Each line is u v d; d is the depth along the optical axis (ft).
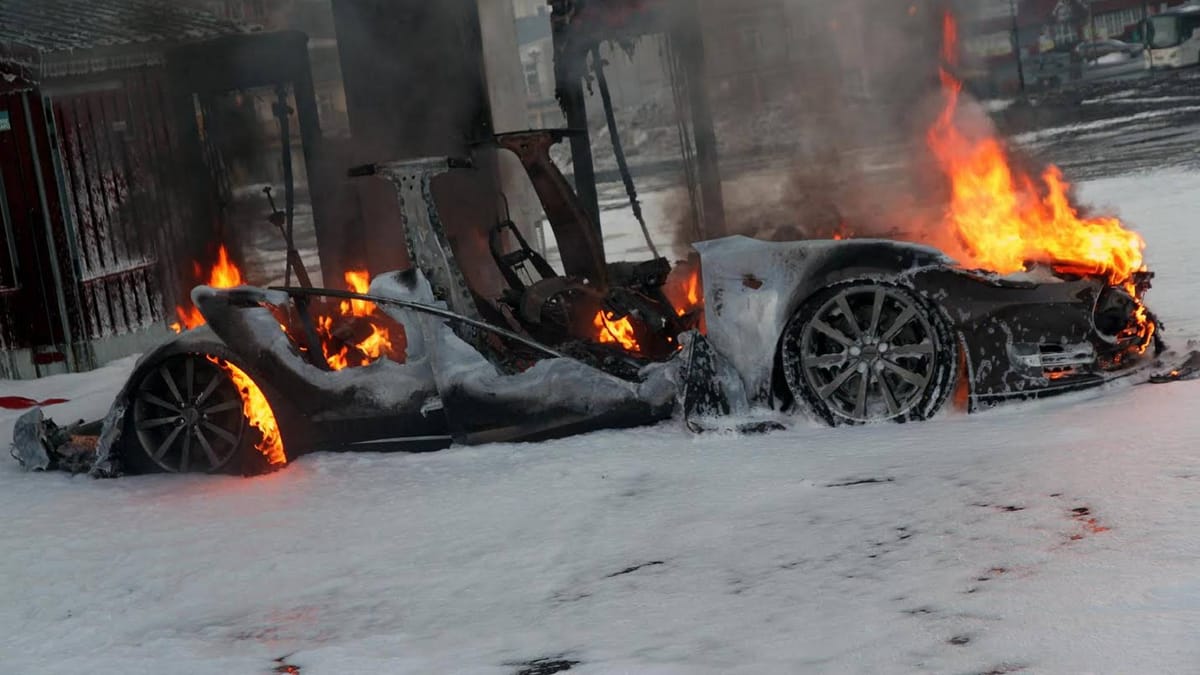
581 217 23.81
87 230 40.01
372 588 14.70
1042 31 165.78
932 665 10.41
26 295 38.91
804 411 19.69
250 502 19.39
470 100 32.76
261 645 13.21
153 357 22.03
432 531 16.69
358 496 18.92
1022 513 14.02
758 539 14.52
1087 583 11.69
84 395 33.99
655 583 13.53
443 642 12.61
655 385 20.22
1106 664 9.96
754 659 11.04
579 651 11.83
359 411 21.21
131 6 47.16
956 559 12.88
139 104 42.91
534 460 19.58
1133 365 19.99
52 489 21.84
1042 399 19.29
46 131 38.63
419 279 21.36
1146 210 45.27
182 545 17.40
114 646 13.71
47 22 43.32
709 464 18.16
